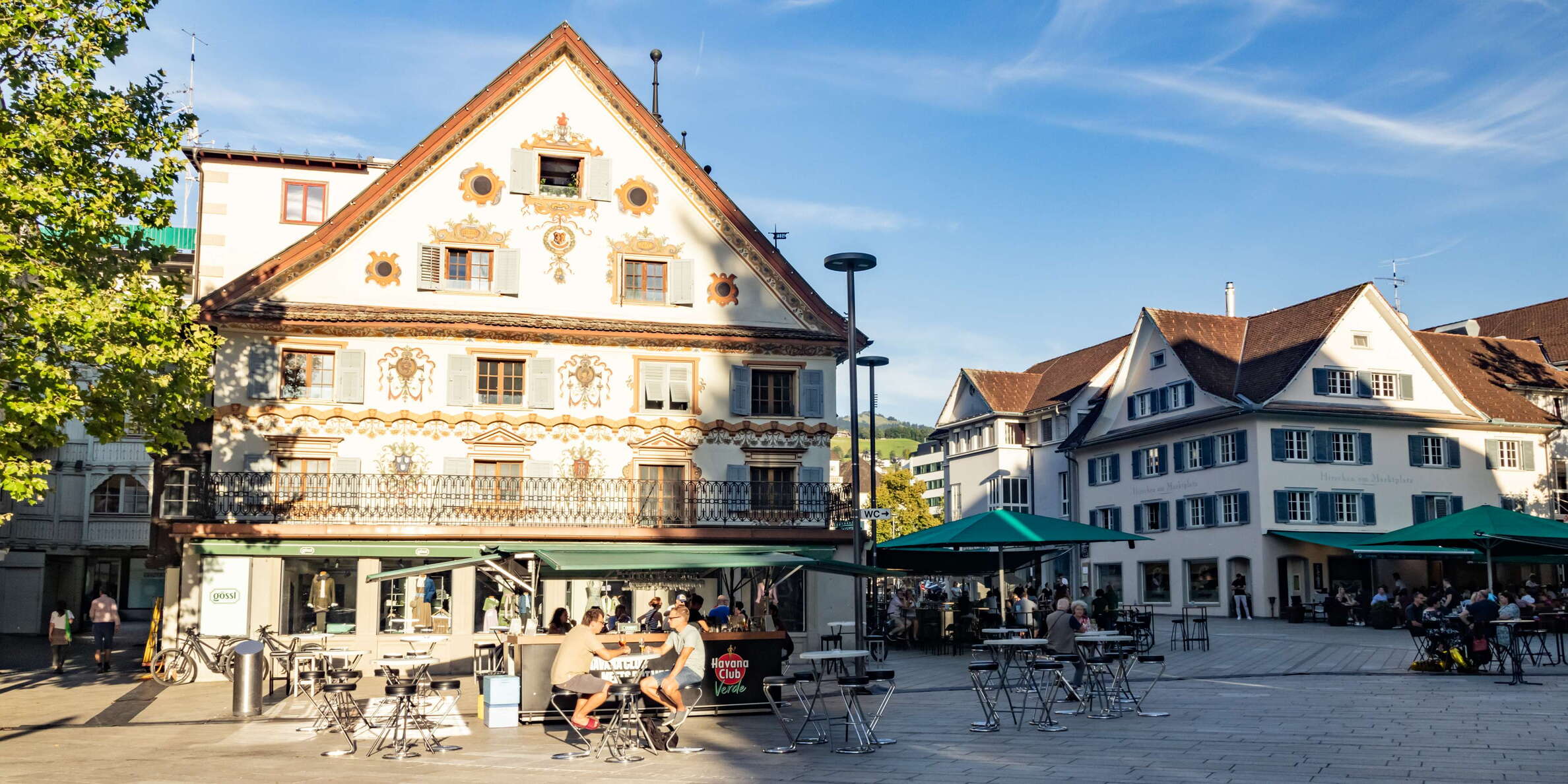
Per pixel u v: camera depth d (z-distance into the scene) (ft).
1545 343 204.23
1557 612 100.32
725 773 42.52
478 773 43.16
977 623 99.66
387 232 98.73
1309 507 162.71
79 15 66.69
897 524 304.50
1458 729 49.83
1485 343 196.34
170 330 67.36
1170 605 176.96
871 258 78.74
